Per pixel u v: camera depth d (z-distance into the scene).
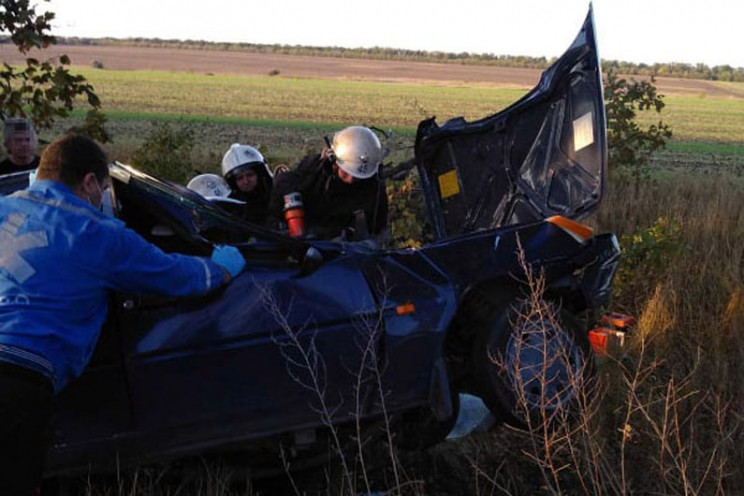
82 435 3.42
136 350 3.43
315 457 4.00
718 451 4.16
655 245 6.92
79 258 2.95
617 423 4.56
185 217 3.70
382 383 3.85
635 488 4.07
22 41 8.25
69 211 2.99
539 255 4.34
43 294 2.89
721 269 7.23
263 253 3.73
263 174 5.47
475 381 4.24
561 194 4.80
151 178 3.77
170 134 11.36
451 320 4.02
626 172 13.70
